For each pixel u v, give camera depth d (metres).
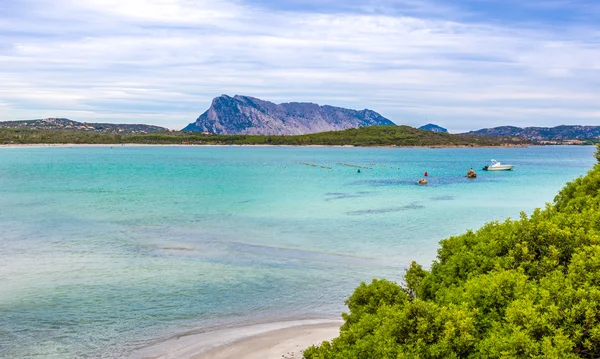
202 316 20.88
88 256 30.31
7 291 23.62
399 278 25.86
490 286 11.38
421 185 78.06
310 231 37.84
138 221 42.19
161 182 79.50
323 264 28.64
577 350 9.88
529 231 13.92
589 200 16.59
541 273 12.41
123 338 18.59
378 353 10.84
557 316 9.90
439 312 11.05
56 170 107.19
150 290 24.00
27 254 30.73
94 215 45.31
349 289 24.33
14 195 60.88
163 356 17.23
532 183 81.25
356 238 35.34
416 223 41.41
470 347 10.25
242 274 26.70
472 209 49.75
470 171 94.00
